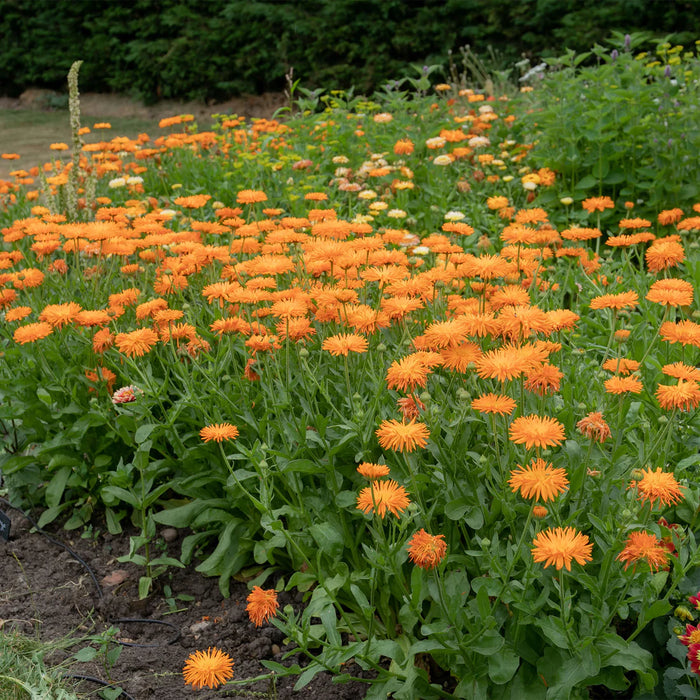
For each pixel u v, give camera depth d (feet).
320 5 42.63
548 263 13.30
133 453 9.88
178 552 9.44
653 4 32.68
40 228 11.12
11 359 10.24
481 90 26.00
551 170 17.19
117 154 19.53
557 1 35.14
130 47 46.57
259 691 7.45
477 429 7.63
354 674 7.55
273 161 19.29
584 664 6.10
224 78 44.65
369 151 19.53
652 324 10.61
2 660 7.42
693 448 7.66
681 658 6.27
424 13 39.04
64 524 10.06
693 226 11.71
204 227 11.19
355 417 7.48
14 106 50.29
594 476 6.78
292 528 8.16
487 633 6.44
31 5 49.11
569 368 8.87
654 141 16.26
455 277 9.30
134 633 8.34
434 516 7.40
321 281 9.80
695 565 6.50
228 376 8.61
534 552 5.57
